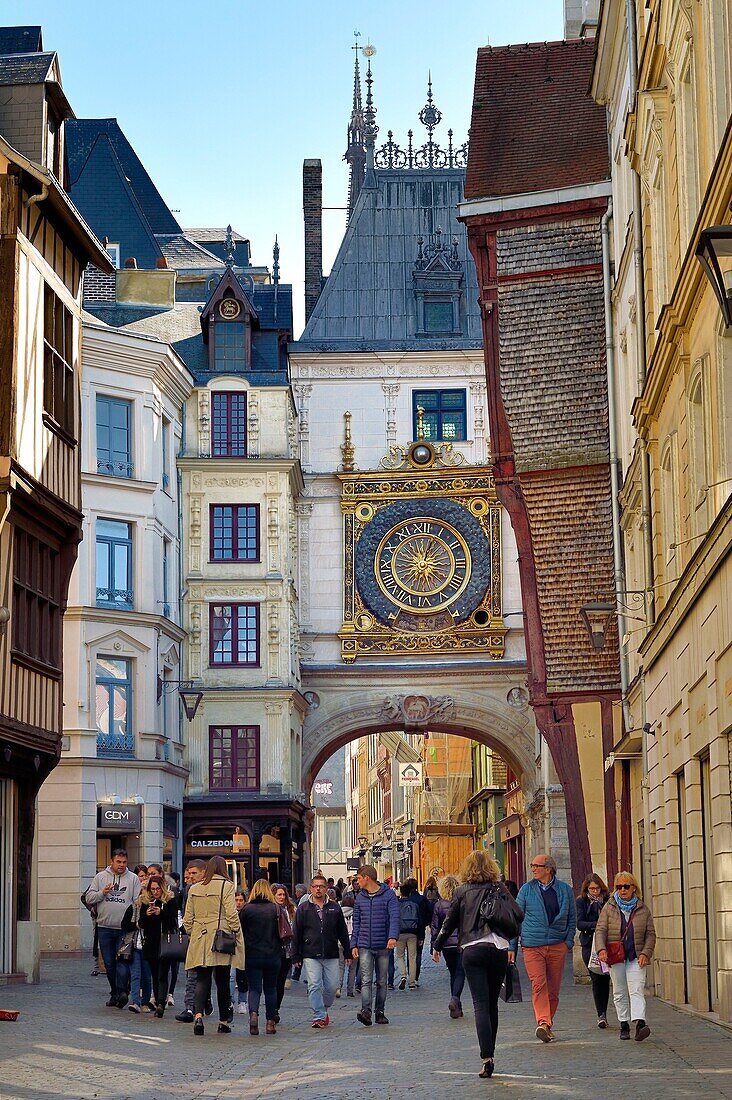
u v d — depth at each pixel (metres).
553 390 29.39
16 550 24.09
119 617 39.72
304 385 49.91
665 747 21.53
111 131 58.59
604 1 25.17
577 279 29.33
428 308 51.12
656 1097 10.81
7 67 26.34
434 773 71.75
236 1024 18.62
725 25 15.29
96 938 27.17
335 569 49.19
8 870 24.31
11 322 23.30
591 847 28.81
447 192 53.72
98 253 27.39
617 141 27.95
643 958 15.02
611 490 28.95
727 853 15.93
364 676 48.72
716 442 16.27
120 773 39.38
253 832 45.31
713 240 10.82
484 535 48.78
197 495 46.41
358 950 18.75
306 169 55.31
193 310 49.62
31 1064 13.55
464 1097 11.30
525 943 15.21
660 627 21.50
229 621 46.31
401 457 49.47
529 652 29.45
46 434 25.05
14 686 23.62
